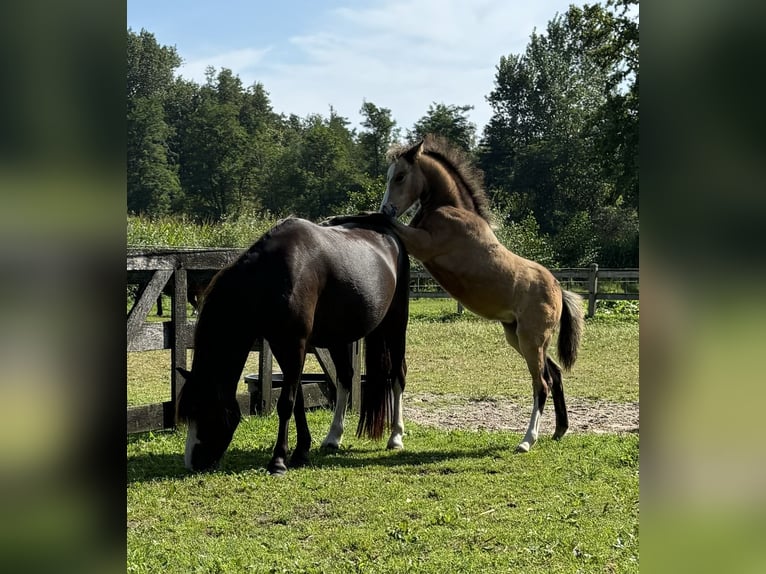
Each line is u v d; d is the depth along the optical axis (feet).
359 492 16.94
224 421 18.02
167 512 15.28
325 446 21.48
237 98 299.79
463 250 22.35
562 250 111.75
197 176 230.89
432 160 22.85
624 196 102.32
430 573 12.20
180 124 273.33
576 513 15.57
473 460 20.31
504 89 231.30
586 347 46.09
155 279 21.79
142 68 282.77
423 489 17.39
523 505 16.24
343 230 20.65
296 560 12.67
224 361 18.06
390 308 21.67
